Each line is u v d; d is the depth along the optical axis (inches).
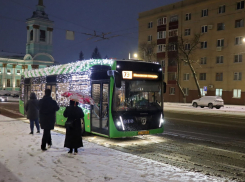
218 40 1644.9
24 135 382.6
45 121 292.4
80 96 278.5
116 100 350.9
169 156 290.0
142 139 394.6
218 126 553.6
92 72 394.3
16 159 248.2
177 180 193.3
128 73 358.0
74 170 215.0
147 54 1940.2
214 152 311.0
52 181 188.9
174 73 1898.4
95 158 255.6
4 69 3006.9
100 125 371.9
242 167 248.2
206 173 226.5
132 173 208.2
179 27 1855.3
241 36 1528.1
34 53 2797.7
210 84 1675.7
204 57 1710.1
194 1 1764.3
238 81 1540.4
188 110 1069.1
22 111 668.1
